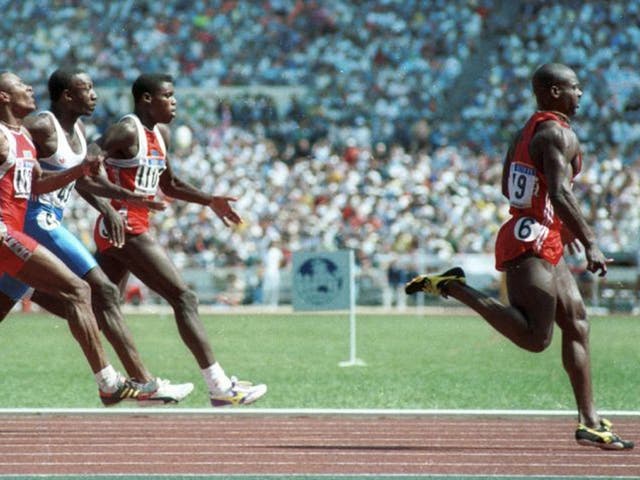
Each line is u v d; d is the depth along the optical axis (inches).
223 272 3629.4
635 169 3983.8
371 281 3631.9
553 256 891.4
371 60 4773.6
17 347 2202.3
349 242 3841.0
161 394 1072.8
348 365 1862.7
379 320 3137.3
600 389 1501.0
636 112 4407.0
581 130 4357.8
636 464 855.7
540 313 878.4
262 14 4982.8
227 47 4881.9
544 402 1343.5
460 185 4015.8
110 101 4709.6
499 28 4783.5
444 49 4768.7
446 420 1136.8
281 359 1984.5
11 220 997.8
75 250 1067.9
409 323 3002.0
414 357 2028.8
